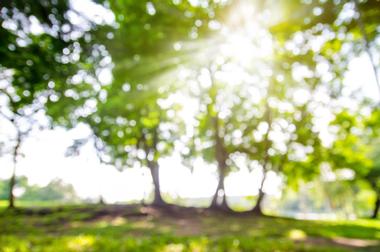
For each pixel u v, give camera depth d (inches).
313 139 1217.4
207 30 394.6
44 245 442.0
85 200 2433.6
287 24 371.6
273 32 386.6
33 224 776.9
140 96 517.3
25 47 323.3
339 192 2513.5
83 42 339.6
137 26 381.1
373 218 2001.7
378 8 331.9
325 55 453.7
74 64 357.1
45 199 3218.5
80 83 410.3
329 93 666.8
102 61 382.6
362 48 440.8
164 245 467.5
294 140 1232.2
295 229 753.6
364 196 2699.3
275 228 759.1
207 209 1136.8
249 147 1295.5
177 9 387.5
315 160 1337.4
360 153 1401.3
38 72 344.8
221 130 1223.5
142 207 1055.0
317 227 842.8
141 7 388.8
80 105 636.1
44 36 321.4
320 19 362.3
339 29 380.5
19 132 1044.5
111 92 667.4
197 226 768.3
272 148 1305.4
